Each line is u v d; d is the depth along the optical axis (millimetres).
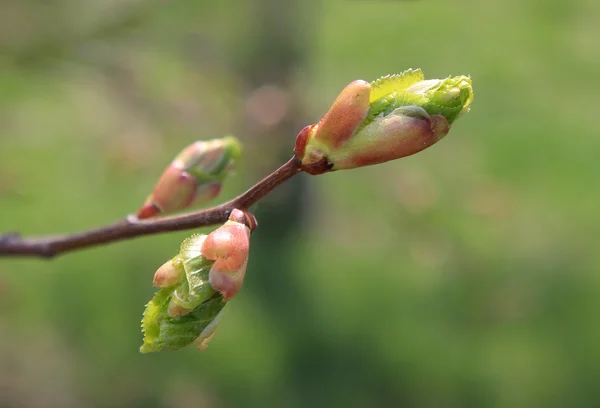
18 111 449
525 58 572
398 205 445
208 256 149
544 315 392
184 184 178
